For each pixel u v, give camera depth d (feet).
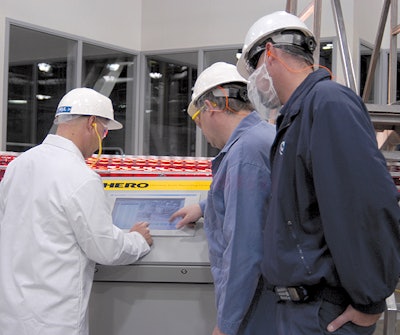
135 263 5.49
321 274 3.62
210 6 20.99
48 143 5.29
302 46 4.16
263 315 4.89
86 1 19.72
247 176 4.50
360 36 17.84
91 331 5.62
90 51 20.39
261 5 19.99
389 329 5.26
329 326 3.65
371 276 3.38
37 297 4.83
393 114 6.98
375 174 3.38
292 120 3.89
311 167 3.65
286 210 3.80
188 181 6.53
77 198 4.84
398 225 3.41
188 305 5.53
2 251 5.02
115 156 7.32
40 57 18.39
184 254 5.54
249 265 4.38
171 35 21.85
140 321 5.58
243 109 5.07
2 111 16.83
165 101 22.58
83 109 5.29
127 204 6.26
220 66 5.17
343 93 3.66
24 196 5.04
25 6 17.49
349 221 3.40
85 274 5.06
